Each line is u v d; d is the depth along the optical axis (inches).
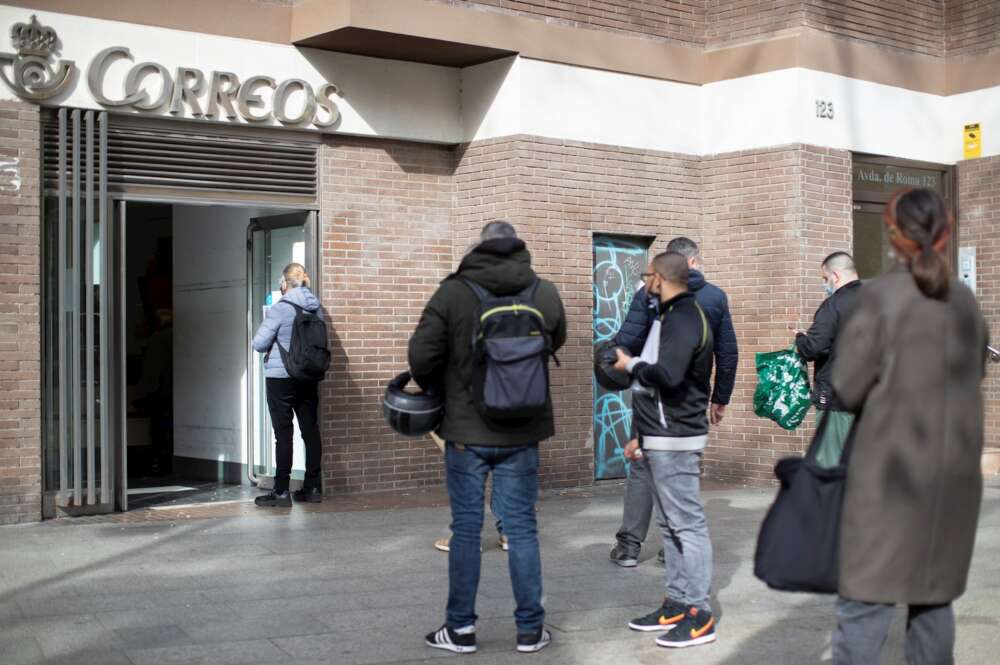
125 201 384.5
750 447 469.4
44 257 368.2
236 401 466.9
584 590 273.7
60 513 371.6
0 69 355.9
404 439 439.5
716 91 481.7
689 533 227.8
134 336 531.2
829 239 469.4
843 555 154.9
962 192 519.5
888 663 217.0
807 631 237.5
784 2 465.1
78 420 371.9
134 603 258.1
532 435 218.4
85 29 371.2
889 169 503.2
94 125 374.6
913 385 152.4
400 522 370.0
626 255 471.2
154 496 428.5
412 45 414.9
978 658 216.1
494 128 439.2
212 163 400.8
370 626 239.0
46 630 234.2
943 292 153.6
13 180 358.6
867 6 490.6
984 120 510.6
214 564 301.9
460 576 218.8
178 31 388.5
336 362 425.1
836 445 164.7
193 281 490.9
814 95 464.8
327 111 418.9
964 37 517.0
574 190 446.3
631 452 294.8
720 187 480.7
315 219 422.3
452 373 218.7
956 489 153.6
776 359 313.3
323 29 397.1
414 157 445.1
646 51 466.3
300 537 342.3
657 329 232.7
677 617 234.4
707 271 484.4
